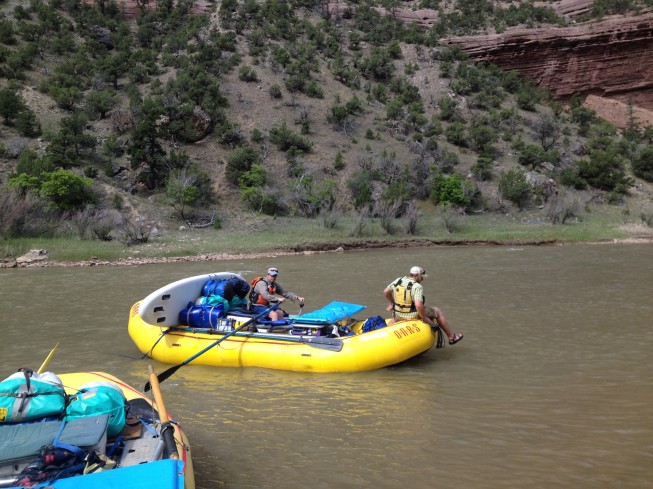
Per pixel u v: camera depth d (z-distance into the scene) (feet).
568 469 17.67
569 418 21.76
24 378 14.55
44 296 53.98
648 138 247.29
